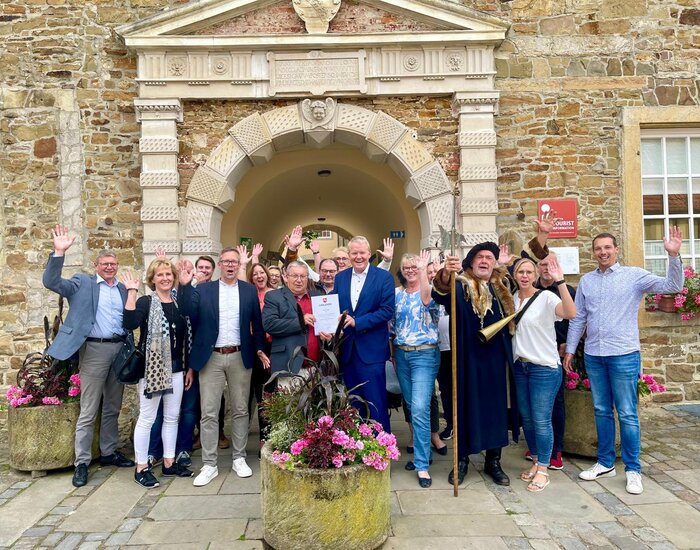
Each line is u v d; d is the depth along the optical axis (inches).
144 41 221.8
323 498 104.9
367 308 147.6
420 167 231.8
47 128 229.0
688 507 129.0
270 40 224.7
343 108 231.1
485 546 111.0
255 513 127.9
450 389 162.9
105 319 158.4
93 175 229.6
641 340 232.7
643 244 236.1
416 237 317.7
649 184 243.8
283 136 232.2
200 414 173.0
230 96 228.1
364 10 230.7
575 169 235.6
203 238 226.8
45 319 170.2
